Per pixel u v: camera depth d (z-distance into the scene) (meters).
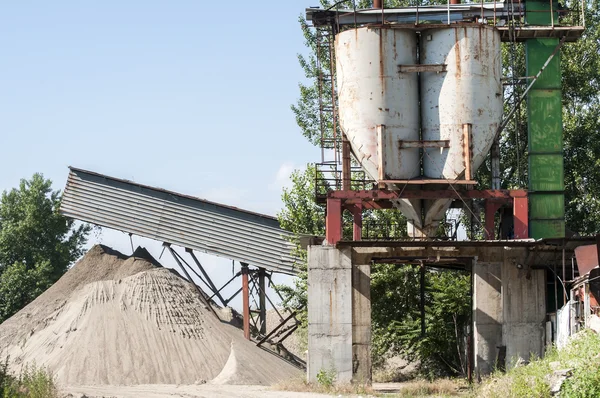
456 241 37.69
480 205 43.59
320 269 39.56
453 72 39.88
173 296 70.00
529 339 39.00
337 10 42.81
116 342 62.88
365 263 39.69
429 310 48.56
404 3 61.47
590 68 58.53
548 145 42.72
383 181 39.44
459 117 39.72
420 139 40.50
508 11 42.97
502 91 41.00
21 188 96.75
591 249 33.50
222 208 68.12
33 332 68.88
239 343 65.19
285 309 58.78
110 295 69.25
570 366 26.25
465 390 36.03
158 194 69.31
